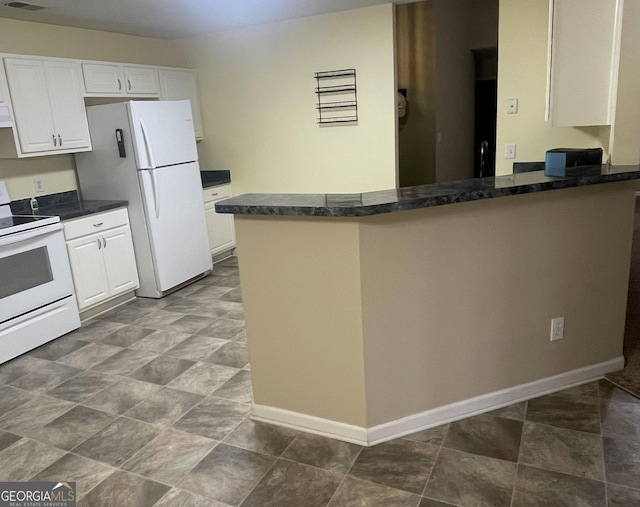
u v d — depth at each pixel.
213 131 5.56
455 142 6.54
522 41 3.57
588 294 2.59
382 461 2.17
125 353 3.42
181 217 4.65
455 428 2.37
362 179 4.97
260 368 2.47
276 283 2.30
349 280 2.13
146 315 4.12
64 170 4.45
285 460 2.22
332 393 2.32
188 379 3.01
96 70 4.31
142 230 4.38
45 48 4.26
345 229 2.07
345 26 4.66
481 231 2.28
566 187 2.30
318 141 5.07
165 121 4.43
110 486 2.11
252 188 5.54
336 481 2.07
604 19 2.76
